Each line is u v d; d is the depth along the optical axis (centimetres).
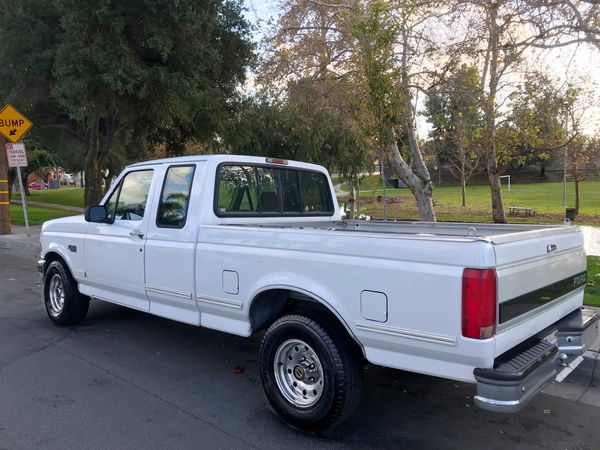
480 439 385
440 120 1219
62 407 430
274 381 399
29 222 2028
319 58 1205
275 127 1697
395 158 1092
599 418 421
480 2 933
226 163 495
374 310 341
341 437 386
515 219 2014
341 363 363
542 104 1130
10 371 511
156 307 521
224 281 437
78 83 1220
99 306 776
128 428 395
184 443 373
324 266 367
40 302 804
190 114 1495
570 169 2028
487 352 300
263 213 535
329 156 1694
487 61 1048
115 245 554
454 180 5822
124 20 1244
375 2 849
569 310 414
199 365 533
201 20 1333
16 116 1378
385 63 771
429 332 317
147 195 529
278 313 420
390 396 464
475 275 298
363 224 589
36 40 1339
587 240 1357
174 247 481
